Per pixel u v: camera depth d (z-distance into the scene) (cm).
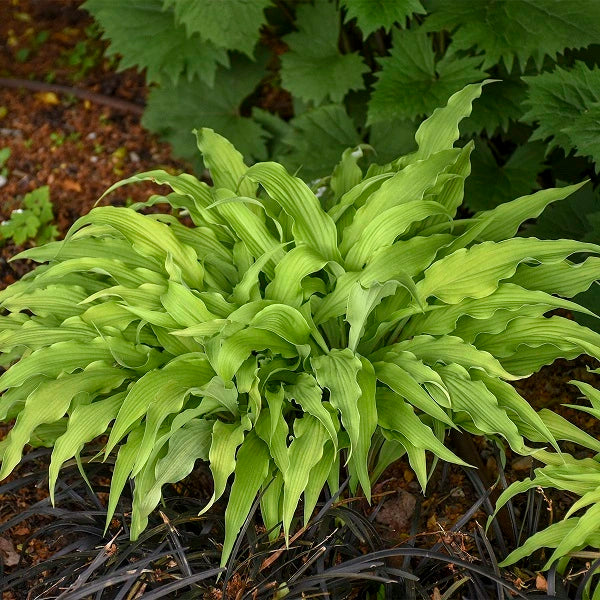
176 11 209
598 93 187
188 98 228
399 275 155
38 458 178
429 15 199
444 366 162
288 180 168
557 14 194
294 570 160
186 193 174
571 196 195
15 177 230
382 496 171
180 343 169
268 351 166
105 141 237
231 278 176
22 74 253
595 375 188
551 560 153
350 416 155
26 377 162
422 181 169
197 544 160
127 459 158
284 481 156
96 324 167
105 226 172
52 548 171
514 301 162
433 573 162
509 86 204
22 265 213
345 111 212
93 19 264
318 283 169
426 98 197
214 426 159
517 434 157
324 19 218
